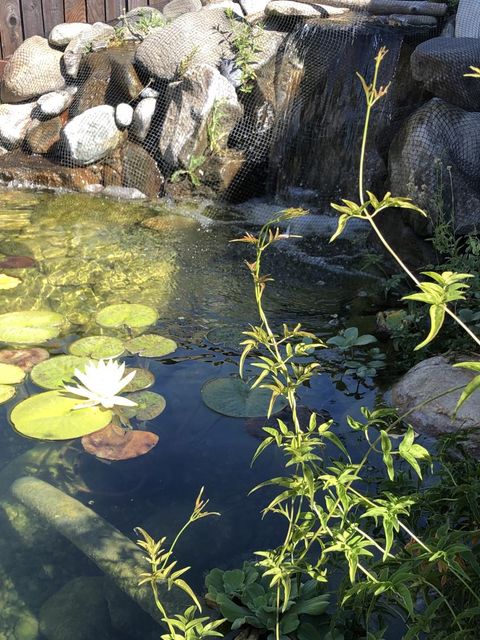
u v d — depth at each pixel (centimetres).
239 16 225
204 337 125
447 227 146
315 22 209
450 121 152
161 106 212
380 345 125
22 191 204
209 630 58
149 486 87
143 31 238
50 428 97
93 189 208
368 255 158
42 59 235
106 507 84
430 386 105
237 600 70
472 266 130
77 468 90
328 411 104
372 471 90
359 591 59
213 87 201
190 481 89
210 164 201
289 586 60
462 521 75
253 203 202
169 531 80
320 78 202
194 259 161
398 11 209
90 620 69
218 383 109
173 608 70
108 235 173
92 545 77
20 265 152
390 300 143
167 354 118
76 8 252
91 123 206
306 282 151
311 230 181
